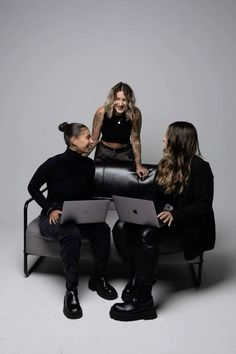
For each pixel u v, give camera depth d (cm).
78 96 443
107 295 285
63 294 293
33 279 313
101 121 355
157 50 429
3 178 471
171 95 436
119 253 290
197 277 318
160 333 249
